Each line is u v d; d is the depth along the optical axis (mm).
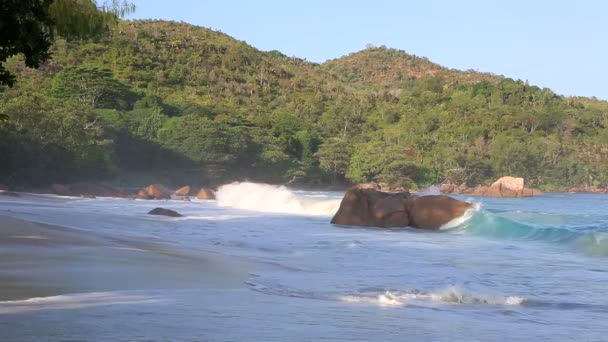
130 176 85875
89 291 9922
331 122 144125
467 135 140375
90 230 20359
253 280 12297
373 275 14078
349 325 8203
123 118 91875
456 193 111188
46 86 107312
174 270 12680
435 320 9000
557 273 15000
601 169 133000
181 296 9914
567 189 128625
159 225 26031
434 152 128250
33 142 60438
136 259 13711
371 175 116625
